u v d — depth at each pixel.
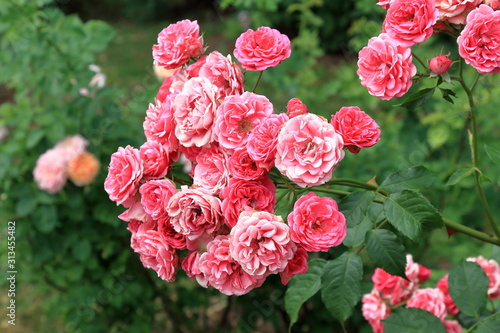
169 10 9.05
